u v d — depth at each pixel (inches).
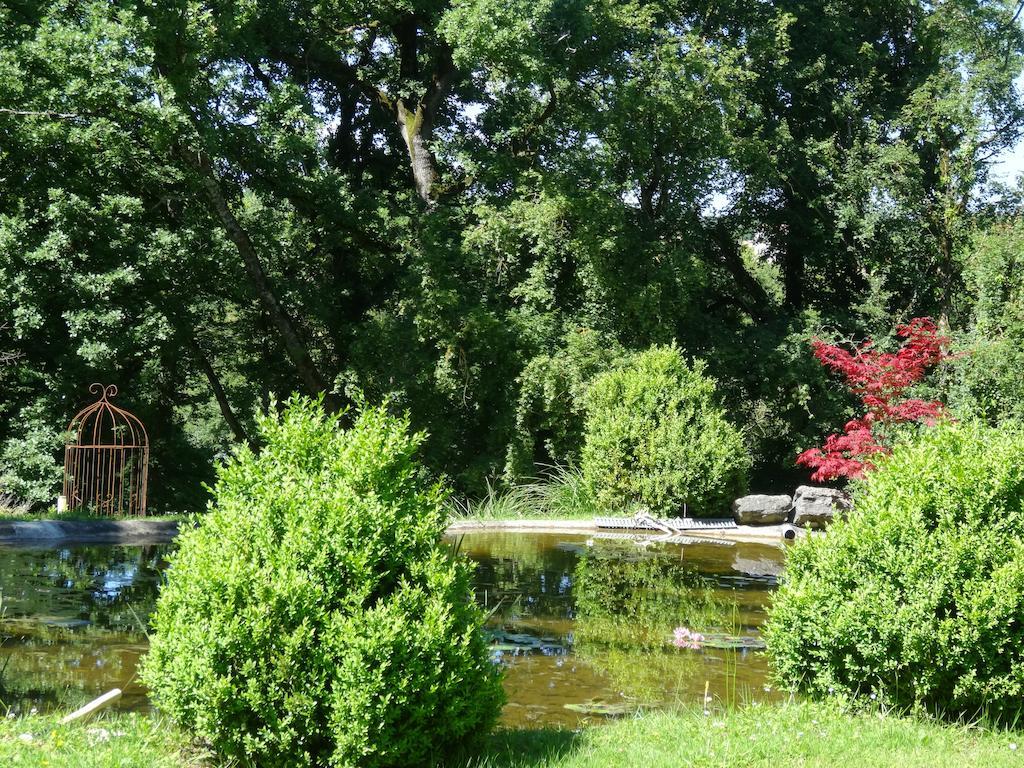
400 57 899.4
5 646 263.3
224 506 185.2
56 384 706.2
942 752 178.2
